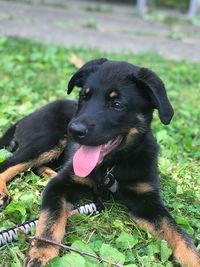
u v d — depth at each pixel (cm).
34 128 61
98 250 45
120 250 46
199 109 93
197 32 174
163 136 72
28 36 137
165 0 206
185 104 94
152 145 56
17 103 83
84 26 162
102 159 51
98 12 190
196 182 62
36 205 52
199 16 194
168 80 109
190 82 112
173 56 138
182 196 58
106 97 50
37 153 59
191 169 66
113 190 54
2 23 149
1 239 45
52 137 60
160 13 195
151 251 46
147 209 52
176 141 75
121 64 53
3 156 60
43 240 44
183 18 193
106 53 126
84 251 43
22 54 113
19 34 139
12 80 93
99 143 49
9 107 76
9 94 86
